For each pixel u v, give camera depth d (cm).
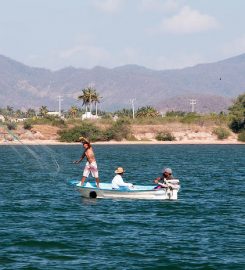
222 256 5053
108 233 5956
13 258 4950
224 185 10994
